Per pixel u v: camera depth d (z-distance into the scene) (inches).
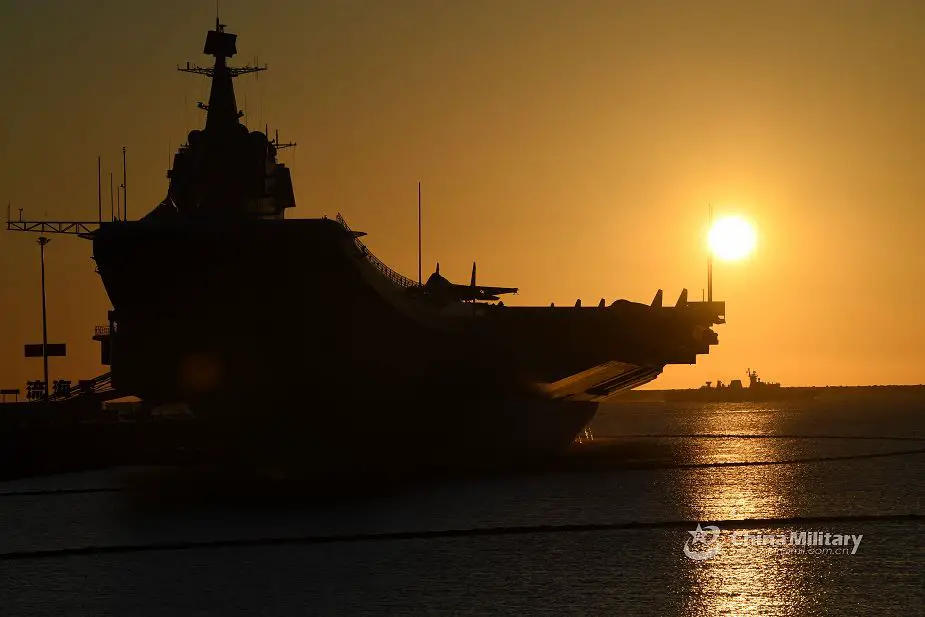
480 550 6166.3
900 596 4968.0
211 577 5521.7
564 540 6481.3
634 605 4840.1
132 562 5940.0
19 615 4837.6
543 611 4753.9
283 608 4867.1
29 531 7052.2
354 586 5270.7
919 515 7406.5
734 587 5177.2
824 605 4813.0
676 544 6328.7
